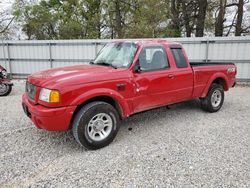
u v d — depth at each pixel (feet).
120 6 77.05
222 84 20.81
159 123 17.56
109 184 10.03
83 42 40.73
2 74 27.55
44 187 9.88
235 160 11.87
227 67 20.49
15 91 31.12
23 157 12.39
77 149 13.32
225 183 9.98
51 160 12.07
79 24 76.74
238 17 75.92
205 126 16.84
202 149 13.14
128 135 15.25
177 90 16.80
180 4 77.10
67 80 12.09
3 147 13.56
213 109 19.97
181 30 74.95
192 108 21.52
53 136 15.15
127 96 14.01
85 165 11.55
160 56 15.96
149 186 9.84
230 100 25.11
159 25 64.39
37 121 12.42
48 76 12.96
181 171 10.92
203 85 18.66
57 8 84.38
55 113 11.69
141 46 14.90
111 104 14.35
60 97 11.69
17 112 20.62
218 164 11.49
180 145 13.69
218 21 75.36
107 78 13.12
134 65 14.34
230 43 34.76
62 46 42.24
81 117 12.38
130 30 66.08
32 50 44.04
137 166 11.39
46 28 77.30
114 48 16.24
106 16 78.84
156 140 14.43
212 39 35.32
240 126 16.81
